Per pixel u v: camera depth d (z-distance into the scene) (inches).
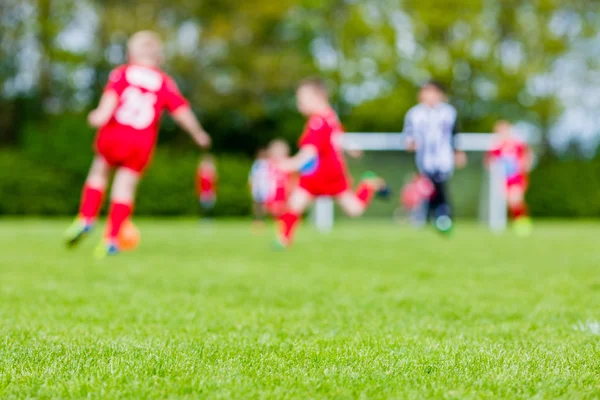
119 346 159.2
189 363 141.7
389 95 1972.2
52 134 1615.4
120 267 358.0
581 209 1738.4
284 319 203.5
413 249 515.5
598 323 199.2
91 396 118.1
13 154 1605.6
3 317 201.2
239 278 311.6
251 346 161.8
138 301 238.1
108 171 456.8
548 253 476.1
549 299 249.1
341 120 2137.1
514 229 1048.8
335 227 1180.5
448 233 665.6
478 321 202.7
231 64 1927.9
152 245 555.8
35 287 272.5
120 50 1918.1
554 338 176.2
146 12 1845.5
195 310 219.6
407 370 138.3
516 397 119.3
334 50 2140.7
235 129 2180.1
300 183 502.9
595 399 118.4
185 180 1626.5
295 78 1936.5
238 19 1899.6
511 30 2032.5
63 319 199.5
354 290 271.3
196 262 392.2
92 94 2015.3
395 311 220.4
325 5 2101.4
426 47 2001.7
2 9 1836.9
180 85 1940.2
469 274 331.3
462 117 2087.8
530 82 1995.6
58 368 136.8
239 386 124.4
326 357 149.6
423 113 656.4
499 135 909.2
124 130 429.4
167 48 1787.6
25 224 1103.6
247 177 1670.8
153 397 117.8
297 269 354.0
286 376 132.3
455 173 1446.9
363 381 129.0
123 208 432.1
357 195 510.0
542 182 1765.5
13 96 1959.9
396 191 1503.4
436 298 249.3
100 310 217.0
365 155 1488.7
